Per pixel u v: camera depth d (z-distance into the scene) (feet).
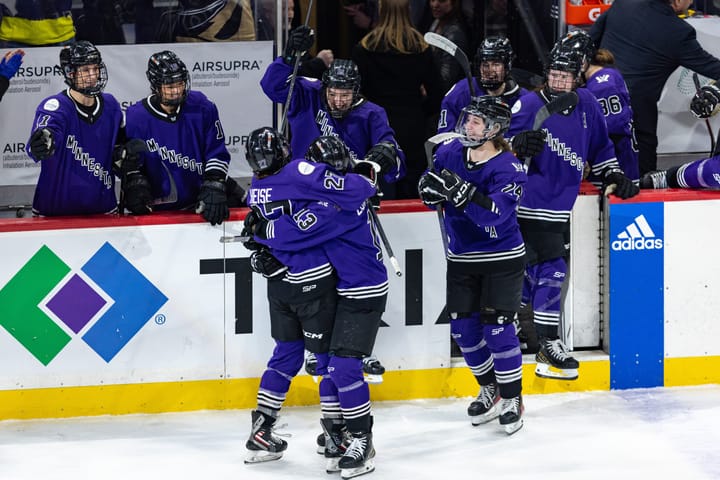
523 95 60.54
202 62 70.69
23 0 68.39
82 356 59.72
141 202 59.26
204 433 58.13
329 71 57.82
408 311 62.13
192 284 60.18
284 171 50.49
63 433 58.03
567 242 63.00
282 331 53.47
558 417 59.88
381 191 65.72
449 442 56.65
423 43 69.26
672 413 60.23
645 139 74.08
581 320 64.59
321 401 53.88
